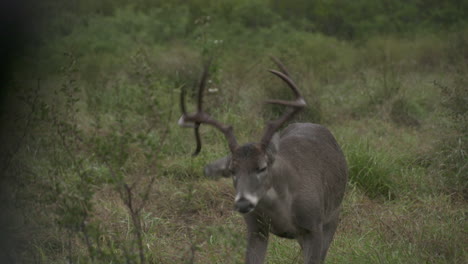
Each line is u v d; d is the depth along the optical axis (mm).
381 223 13852
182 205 15445
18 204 11055
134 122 18406
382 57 31844
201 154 17812
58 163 10688
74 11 39906
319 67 28234
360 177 16125
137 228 10141
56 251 12508
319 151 11719
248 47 31844
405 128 21234
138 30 39438
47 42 25703
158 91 21047
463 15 42531
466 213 14688
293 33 37844
